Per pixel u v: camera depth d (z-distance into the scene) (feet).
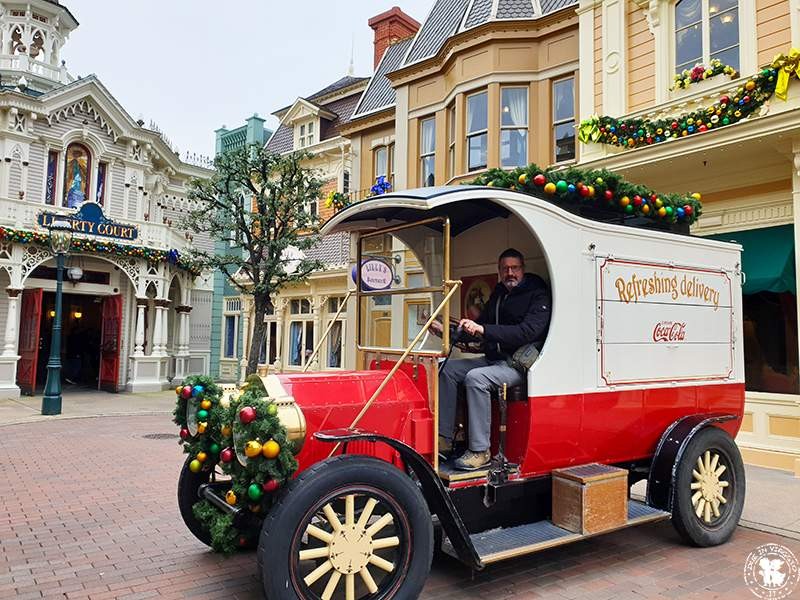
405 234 15.99
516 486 13.98
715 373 17.92
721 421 17.06
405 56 49.26
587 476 13.75
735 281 18.90
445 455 14.56
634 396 15.78
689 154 27.37
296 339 64.49
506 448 14.33
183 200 75.92
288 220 48.55
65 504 20.43
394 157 51.67
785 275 25.64
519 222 16.90
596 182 16.01
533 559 15.37
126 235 61.77
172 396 59.31
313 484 10.82
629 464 16.81
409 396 13.85
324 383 13.30
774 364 27.43
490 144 39.75
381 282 16.48
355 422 12.38
